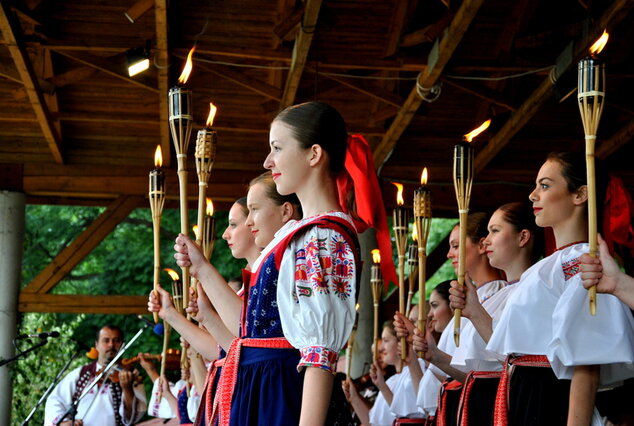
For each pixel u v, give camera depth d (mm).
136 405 7305
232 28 8617
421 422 5359
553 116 10359
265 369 2324
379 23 8477
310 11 7344
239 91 9852
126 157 10695
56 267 10430
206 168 2580
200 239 2619
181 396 5715
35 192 10539
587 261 2193
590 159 2186
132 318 16078
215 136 2572
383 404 5988
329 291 2188
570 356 2533
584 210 2840
